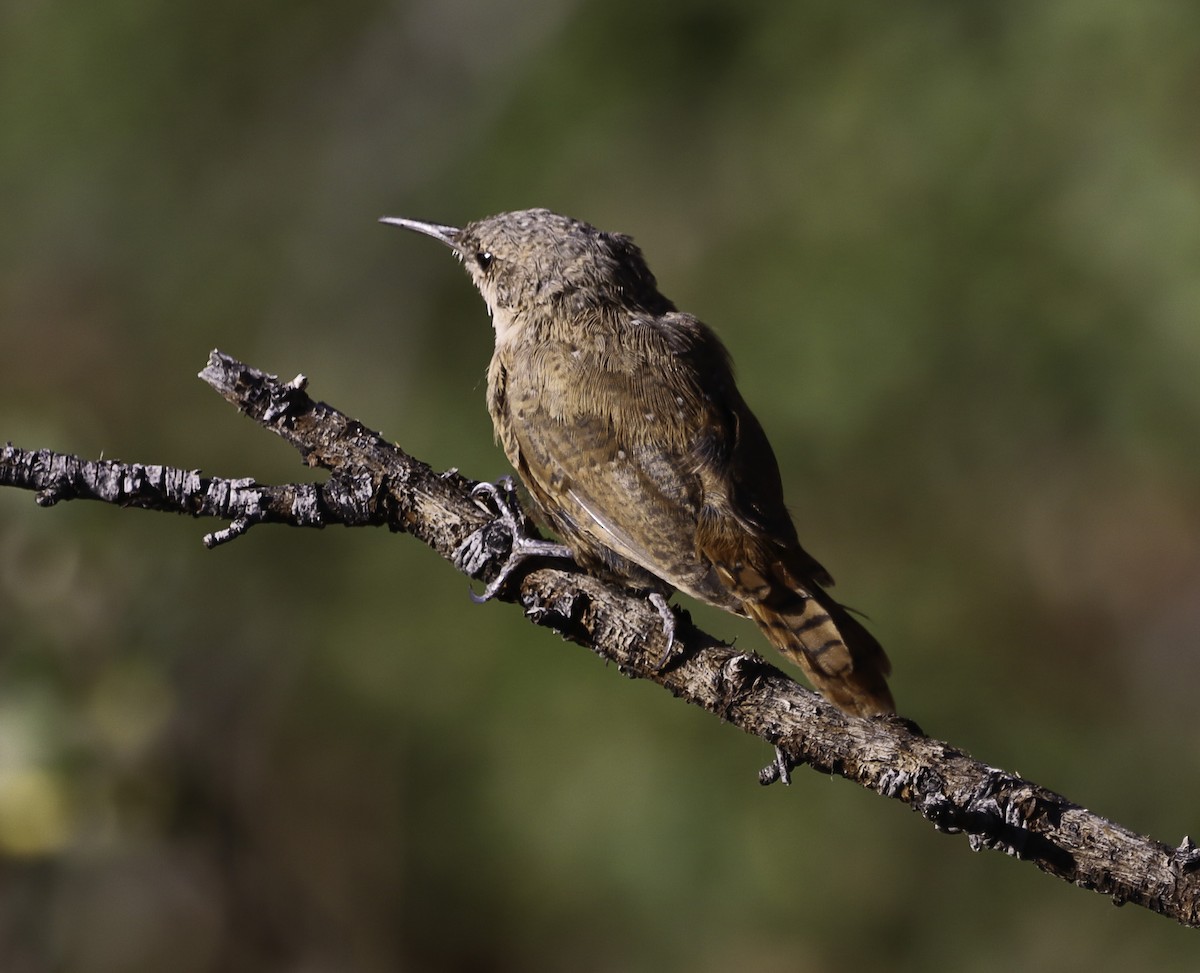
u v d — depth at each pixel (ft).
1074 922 37.99
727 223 44.57
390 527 18.66
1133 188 41.50
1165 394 41.19
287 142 51.52
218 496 17.90
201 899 36.91
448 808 40.09
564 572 18.31
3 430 35.09
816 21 45.39
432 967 40.06
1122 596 41.57
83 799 29.40
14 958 33.65
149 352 49.08
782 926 37.81
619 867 37.86
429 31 51.26
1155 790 40.19
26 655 29.50
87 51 50.57
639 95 46.60
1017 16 43.88
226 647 39.09
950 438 41.32
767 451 21.70
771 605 18.74
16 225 50.03
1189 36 42.06
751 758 38.01
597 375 21.57
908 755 16.69
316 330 49.32
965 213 42.14
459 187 48.91
